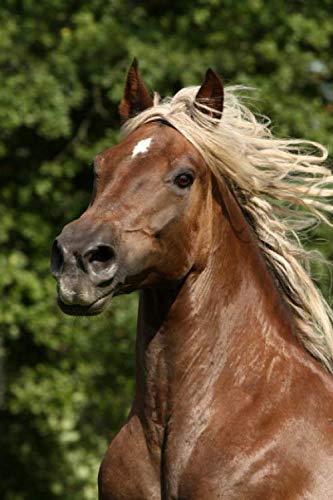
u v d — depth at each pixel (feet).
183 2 73.72
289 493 22.43
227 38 70.79
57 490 73.41
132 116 26.68
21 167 73.77
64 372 70.85
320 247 60.39
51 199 72.84
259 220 26.14
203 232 24.03
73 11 73.46
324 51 74.13
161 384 23.94
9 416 75.25
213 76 24.94
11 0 71.87
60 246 21.63
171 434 23.54
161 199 23.06
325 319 26.00
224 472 22.66
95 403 72.18
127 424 24.50
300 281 26.16
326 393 24.23
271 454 22.70
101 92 73.61
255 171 24.98
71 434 69.56
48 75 68.64
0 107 67.46
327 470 22.81
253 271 25.00
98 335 68.64
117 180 23.13
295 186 25.90
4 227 69.46
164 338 23.98
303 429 23.18
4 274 67.10
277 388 23.72
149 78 67.56
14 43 70.28
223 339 24.08
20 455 74.64
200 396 23.66
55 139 74.18
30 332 73.72
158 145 23.50
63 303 21.58
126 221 22.62
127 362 70.08
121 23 71.46
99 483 24.49
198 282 24.06
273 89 68.64
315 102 69.31
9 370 73.51
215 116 24.93
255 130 25.88
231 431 23.08
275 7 71.10
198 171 23.79
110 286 22.22
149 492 23.50
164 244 23.16
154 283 23.47
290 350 24.70
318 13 72.59
